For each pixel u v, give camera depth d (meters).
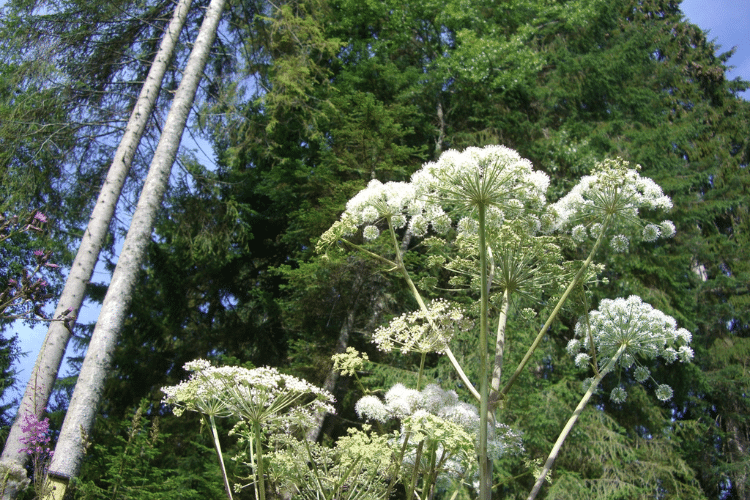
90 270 8.25
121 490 6.94
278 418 3.14
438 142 13.63
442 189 3.32
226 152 12.11
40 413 6.92
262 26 12.59
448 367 10.11
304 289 10.73
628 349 4.36
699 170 18.31
